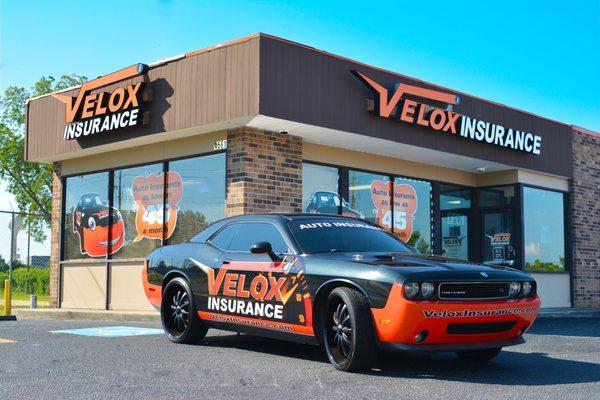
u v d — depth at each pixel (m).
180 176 12.86
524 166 16.23
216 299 7.55
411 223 15.17
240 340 8.41
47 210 36.62
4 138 35.91
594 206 18.70
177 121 11.97
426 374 6.04
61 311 13.53
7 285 13.48
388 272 5.83
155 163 13.32
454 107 14.32
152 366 6.30
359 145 13.32
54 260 15.17
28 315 14.05
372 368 6.35
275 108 10.94
